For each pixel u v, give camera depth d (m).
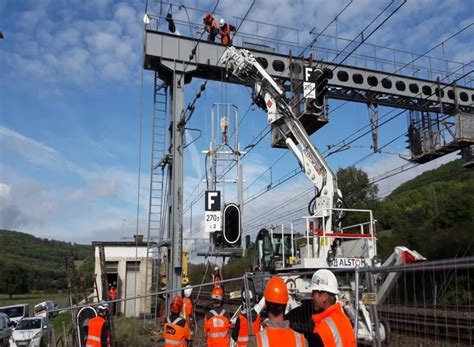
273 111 16.38
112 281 29.11
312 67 17.78
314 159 15.14
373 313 6.38
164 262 25.11
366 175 55.34
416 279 7.58
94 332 8.48
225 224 15.25
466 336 7.42
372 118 24.75
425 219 42.81
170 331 8.28
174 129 21.25
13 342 19.08
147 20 21.81
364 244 13.67
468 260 4.33
